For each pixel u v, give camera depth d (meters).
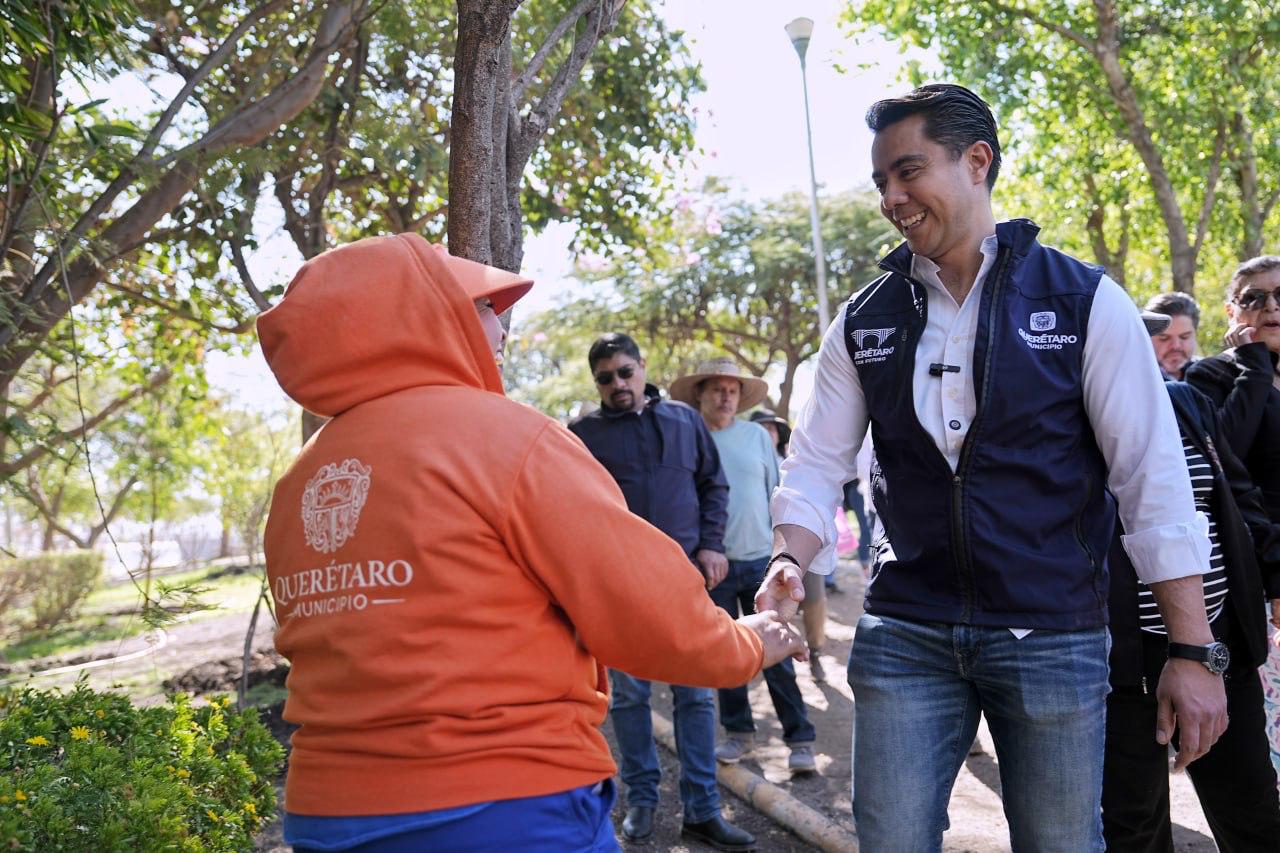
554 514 1.57
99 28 4.11
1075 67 13.75
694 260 15.54
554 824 1.56
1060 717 2.07
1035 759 2.11
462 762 1.52
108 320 8.26
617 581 1.57
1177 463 2.13
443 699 1.51
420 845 1.50
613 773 1.73
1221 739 2.82
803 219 25.22
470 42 2.77
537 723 1.58
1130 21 13.23
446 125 7.07
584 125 8.19
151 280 7.98
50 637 13.70
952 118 2.17
